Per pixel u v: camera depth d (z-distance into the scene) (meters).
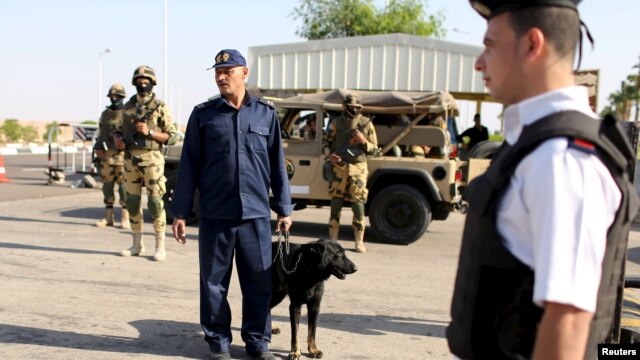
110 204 8.98
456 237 9.35
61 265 6.27
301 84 16.61
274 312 5.04
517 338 1.33
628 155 1.31
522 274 1.30
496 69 1.37
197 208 9.20
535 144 1.24
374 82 15.92
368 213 8.46
